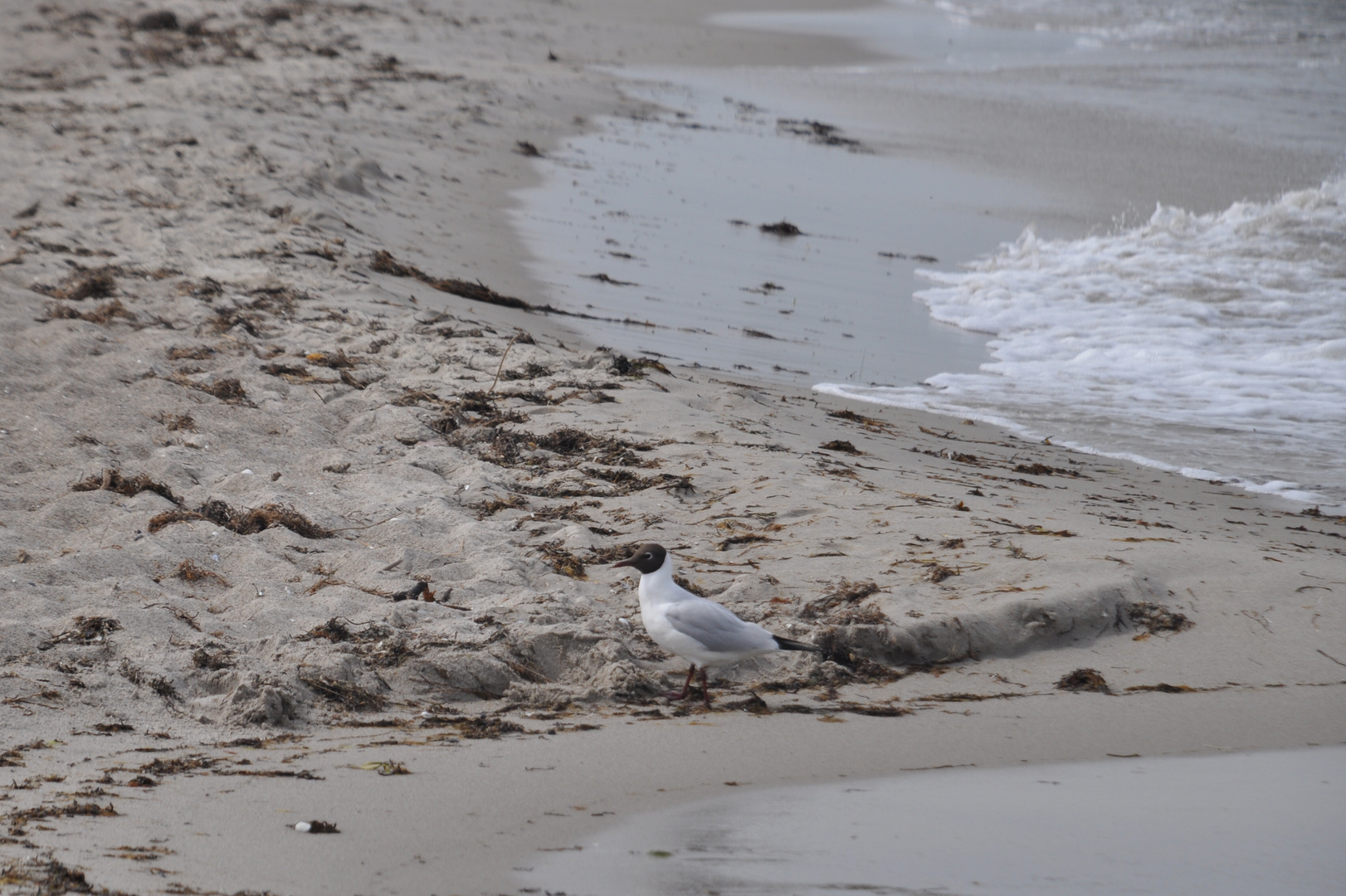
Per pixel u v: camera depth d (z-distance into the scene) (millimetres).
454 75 84812
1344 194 63469
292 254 42250
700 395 33531
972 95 100125
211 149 54875
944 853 13164
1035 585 21234
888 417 35656
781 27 131750
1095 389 41219
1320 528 28125
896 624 19625
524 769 15172
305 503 24250
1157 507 28609
